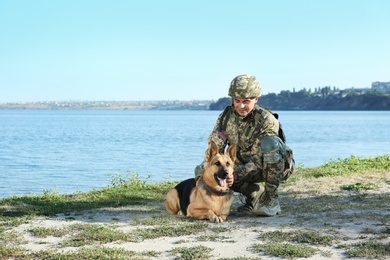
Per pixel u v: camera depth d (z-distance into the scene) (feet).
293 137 180.04
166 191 33.73
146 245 18.67
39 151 122.83
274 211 23.62
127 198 30.96
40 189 60.44
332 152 113.39
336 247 17.75
